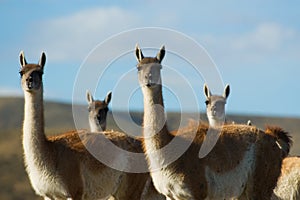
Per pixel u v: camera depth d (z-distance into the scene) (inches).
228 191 1428.4
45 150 1427.2
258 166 1459.2
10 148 5703.7
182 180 1376.7
